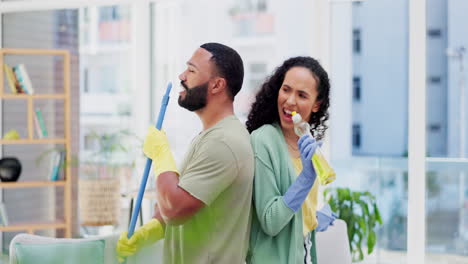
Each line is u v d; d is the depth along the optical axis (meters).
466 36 3.74
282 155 1.89
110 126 4.67
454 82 3.76
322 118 2.09
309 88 1.89
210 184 1.74
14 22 4.92
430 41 3.78
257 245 1.89
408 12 3.83
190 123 4.37
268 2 5.54
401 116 3.87
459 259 3.70
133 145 4.59
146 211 4.46
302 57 1.97
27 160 4.95
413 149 3.61
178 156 4.38
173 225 1.79
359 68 3.94
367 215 3.76
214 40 4.82
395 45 3.87
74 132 4.77
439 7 3.77
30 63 4.87
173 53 4.48
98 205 4.55
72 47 4.76
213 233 1.82
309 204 2.01
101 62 4.69
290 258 1.84
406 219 3.80
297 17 4.70
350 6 3.94
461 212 3.70
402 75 3.86
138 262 2.28
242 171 1.78
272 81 1.99
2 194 4.97
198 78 1.84
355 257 3.80
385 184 3.88
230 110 1.89
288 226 1.86
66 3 4.67
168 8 4.49
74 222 4.84
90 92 4.72
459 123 3.75
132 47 4.60
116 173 4.66
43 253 2.19
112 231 4.73
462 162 3.71
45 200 4.93
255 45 5.58
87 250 2.25
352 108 3.96
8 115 4.97
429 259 3.75
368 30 3.92
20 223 4.62
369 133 3.93
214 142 1.77
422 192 3.60
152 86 4.52
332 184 3.98
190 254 1.84
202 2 4.50
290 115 1.90
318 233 2.76
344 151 3.97
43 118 4.87
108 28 4.66
